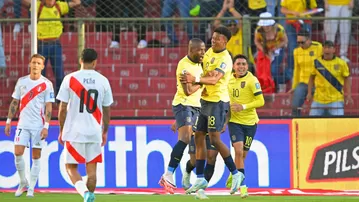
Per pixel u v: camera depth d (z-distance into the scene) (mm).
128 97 47656
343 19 42656
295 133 42156
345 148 42156
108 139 42344
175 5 50125
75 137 30000
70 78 30156
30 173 39406
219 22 46344
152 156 42344
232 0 48812
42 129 38906
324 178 42062
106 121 30688
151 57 49125
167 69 48750
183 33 48531
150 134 42375
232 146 40625
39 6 49500
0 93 47594
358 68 48406
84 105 30047
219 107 35094
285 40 46500
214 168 38594
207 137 37031
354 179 42031
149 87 48656
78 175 30594
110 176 42375
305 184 42031
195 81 33750
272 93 46562
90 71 30359
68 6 50344
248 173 42156
